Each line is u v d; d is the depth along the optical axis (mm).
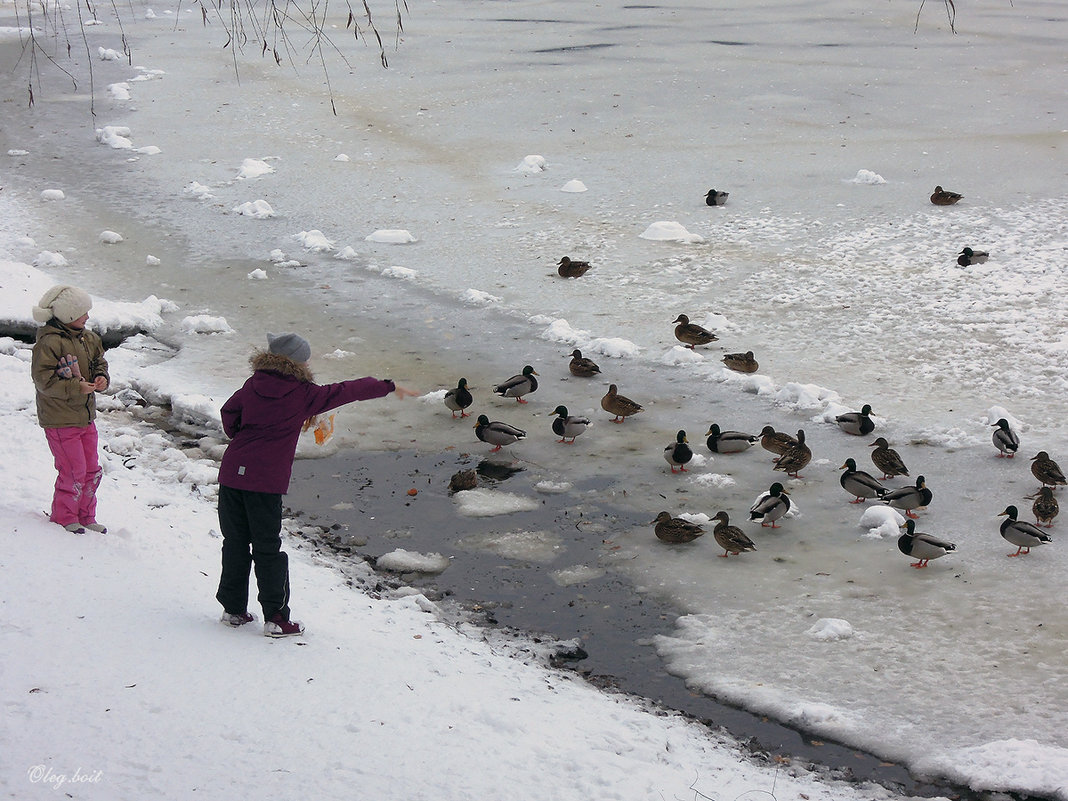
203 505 10102
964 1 48312
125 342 15438
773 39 39969
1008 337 15203
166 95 32312
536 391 14094
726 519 9883
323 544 10039
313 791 4977
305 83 33750
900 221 20547
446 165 25562
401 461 12039
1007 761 6652
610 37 40500
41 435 10422
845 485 10859
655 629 8672
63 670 5711
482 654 7758
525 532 10383
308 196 23266
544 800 5281
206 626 6703
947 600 8977
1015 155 24625
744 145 26531
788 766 6734
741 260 18969
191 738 5273
